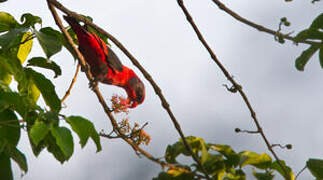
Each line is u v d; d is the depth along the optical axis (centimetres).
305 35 683
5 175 541
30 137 557
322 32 677
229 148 784
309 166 754
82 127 573
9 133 560
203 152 764
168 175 767
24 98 583
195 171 771
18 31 660
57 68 776
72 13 815
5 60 668
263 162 791
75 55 841
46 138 617
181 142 801
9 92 579
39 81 718
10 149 554
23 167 557
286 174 790
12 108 591
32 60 766
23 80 710
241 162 772
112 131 840
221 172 761
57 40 691
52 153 633
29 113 585
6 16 749
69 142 546
